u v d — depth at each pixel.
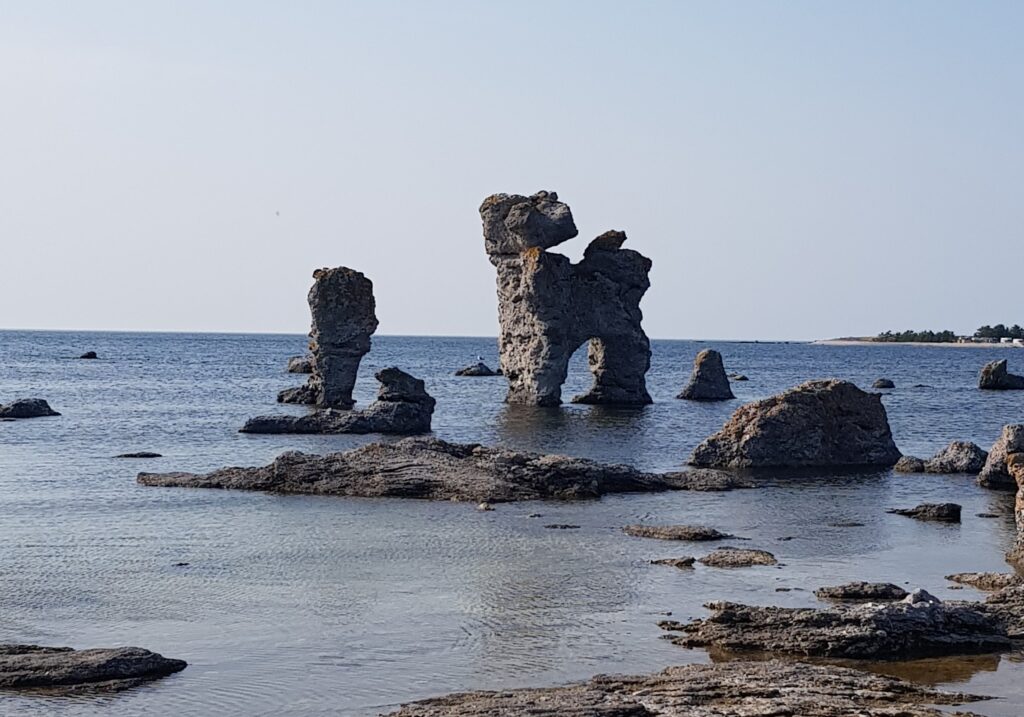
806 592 31.56
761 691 21.59
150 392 114.88
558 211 104.19
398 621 28.55
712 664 24.08
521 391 105.88
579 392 130.62
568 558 35.84
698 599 30.72
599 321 106.69
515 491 47.50
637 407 104.38
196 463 59.06
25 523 41.22
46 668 23.61
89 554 36.09
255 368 172.38
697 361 118.38
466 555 36.22
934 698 22.05
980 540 40.03
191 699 22.70
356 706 22.45
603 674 24.22
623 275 107.25
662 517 43.53
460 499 46.56
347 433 75.44
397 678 24.17
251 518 42.34
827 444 60.31
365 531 40.00
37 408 85.44
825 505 47.22
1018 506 37.50
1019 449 52.62
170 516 42.69
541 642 26.70
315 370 100.12
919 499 49.41
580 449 67.69
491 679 24.05
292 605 30.06
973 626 26.55
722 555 35.91
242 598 30.77
